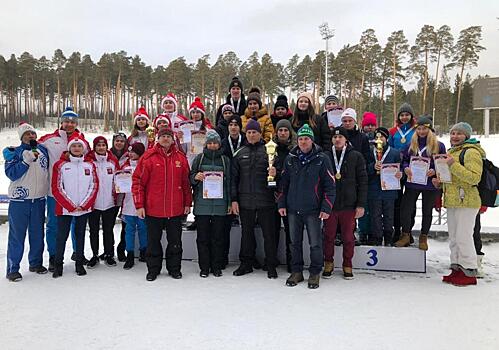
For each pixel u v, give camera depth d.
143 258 6.38
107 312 4.28
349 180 5.42
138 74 49.97
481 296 4.77
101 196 6.02
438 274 5.70
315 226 5.20
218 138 5.68
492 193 5.18
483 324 3.98
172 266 5.56
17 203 5.44
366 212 6.35
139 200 5.44
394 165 5.68
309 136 5.15
